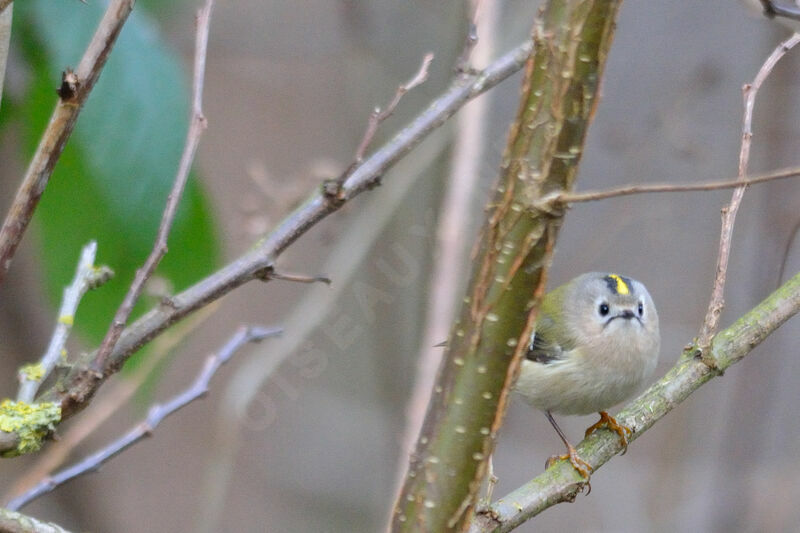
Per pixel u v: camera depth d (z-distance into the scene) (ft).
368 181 15.85
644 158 38.50
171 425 41.09
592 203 39.75
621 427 23.08
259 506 39.52
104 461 19.13
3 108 21.95
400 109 36.91
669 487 38.29
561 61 12.12
